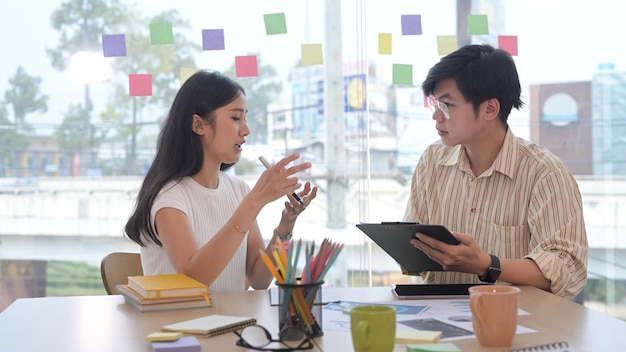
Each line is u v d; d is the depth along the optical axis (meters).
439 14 2.97
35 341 1.25
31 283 2.91
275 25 2.73
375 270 3.01
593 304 3.09
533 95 3.02
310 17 2.95
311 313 1.23
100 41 2.89
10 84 2.87
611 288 3.08
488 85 1.77
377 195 3.00
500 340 1.17
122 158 2.93
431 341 1.18
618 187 3.06
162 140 1.90
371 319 1.07
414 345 1.14
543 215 1.75
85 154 2.91
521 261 1.66
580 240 1.72
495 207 1.87
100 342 1.24
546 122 3.03
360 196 2.99
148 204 1.81
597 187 3.05
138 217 1.83
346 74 2.97
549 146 3.03
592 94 3.03
